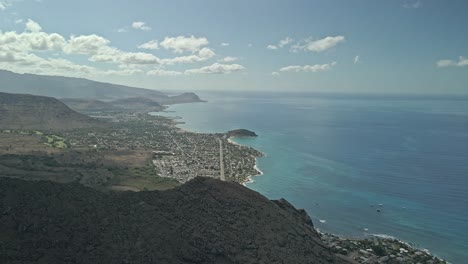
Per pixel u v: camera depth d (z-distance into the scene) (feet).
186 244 307.58
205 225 339.57
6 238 266.57
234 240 332.60
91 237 289.74
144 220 325.21
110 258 272.72
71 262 260.42
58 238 279.28
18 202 311.47
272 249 339.98
